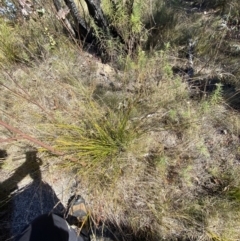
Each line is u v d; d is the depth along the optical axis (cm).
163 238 157
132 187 171
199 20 277
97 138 179
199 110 193
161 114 196
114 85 225
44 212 175
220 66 232
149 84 210
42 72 227
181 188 170
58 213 169
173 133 190
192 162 179
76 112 196
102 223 166
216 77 222
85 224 165
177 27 265
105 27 231
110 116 189
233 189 164
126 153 178
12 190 186
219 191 167
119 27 226
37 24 241
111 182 171
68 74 224
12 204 181
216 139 189
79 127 183
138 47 222
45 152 186
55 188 183
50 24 244
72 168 182
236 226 152
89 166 173
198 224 155
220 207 158
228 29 256
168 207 164
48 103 210
